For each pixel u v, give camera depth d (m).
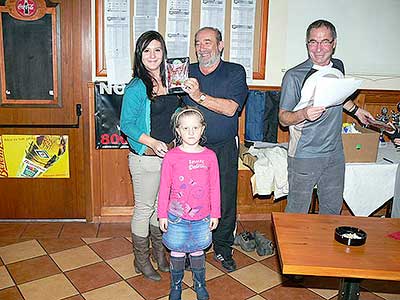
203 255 2.37
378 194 2.90
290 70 2.54
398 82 3.64
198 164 2.25
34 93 3.31
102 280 2.66
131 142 2.44
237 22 3.35
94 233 3.33
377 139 2.87
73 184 3.50
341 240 1.80
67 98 3.34
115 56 3.28
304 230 1.92
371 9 3.47
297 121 2.43
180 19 3.28
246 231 3.35
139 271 2.73
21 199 3.48
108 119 3.37
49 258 2.92
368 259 1.67
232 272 2.80
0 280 2.62
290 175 2.65
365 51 3.54
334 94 2.28
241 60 3.41
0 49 3.23
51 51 3.25
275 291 2.60
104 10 3.21
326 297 2.56
